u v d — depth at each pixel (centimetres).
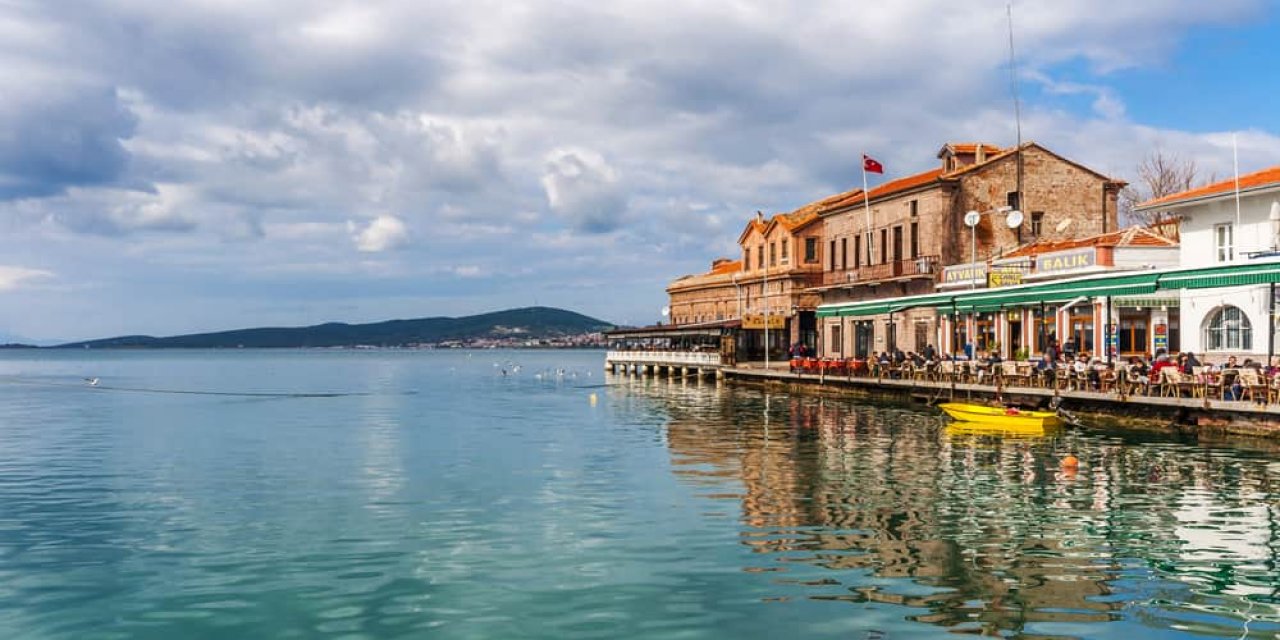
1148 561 1574
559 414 4856
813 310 8119
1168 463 2598
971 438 3259
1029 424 3500
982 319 5684
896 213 6881
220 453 3188
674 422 4144
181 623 1315
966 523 1872
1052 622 1272
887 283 6788
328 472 2686
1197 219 4188
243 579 1522
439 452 3144
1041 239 6500
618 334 11100
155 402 6366
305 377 11569
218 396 7150
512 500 2181
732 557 1617
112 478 2608
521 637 1242
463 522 1933
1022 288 4197
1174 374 3344
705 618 1302
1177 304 4350
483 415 4862
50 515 2053
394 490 2344
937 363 4806
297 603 1396
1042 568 1534
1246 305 3756
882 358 5422
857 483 2350
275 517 2009
